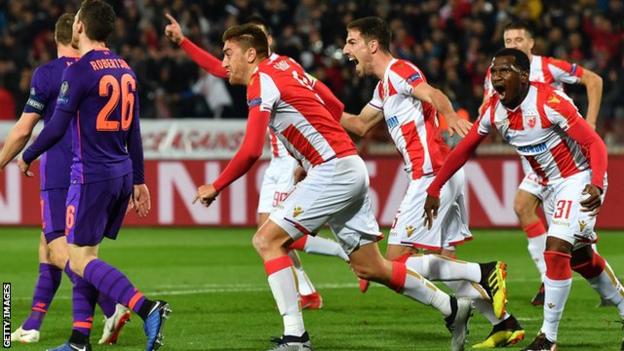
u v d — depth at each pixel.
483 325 24.08
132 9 58.34
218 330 23.70
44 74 20.98
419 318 25.41
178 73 53.69
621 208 45.81
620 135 46.41
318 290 30.58
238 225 48.09
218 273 34.44
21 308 27.23
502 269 20.98
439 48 55.78
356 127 24.44
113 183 20.00
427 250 24.27
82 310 20.16
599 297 28.61
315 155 19.66
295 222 19.64
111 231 20.80
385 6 58.31
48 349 20.91
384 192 46.84
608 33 55.78
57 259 21.02
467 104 51.25
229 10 60.28
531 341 22.02
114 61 20.19
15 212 49.12
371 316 25.78
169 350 21.25
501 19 56.78
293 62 20.00
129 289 19.12
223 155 48.47
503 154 46.34
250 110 19.22
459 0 58.31
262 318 25.47
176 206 48.53
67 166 21.11
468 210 46.69
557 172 20.31
